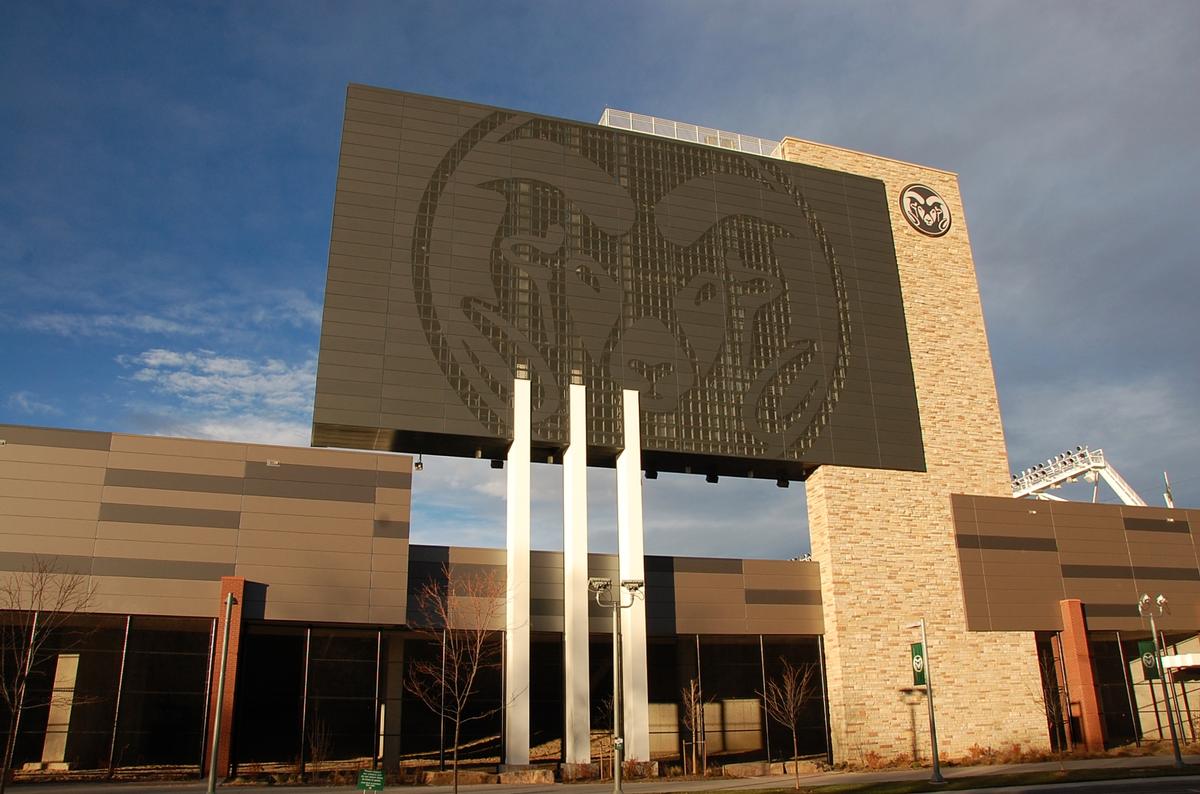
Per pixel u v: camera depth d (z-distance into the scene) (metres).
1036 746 46.66
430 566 40.97
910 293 53.28
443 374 41.44
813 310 49.75
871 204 53.78
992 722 46.38
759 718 53.25
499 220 44.84
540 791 32.56
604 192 47.31
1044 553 50.22
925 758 44.28
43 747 41.53
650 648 53.41
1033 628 48.78
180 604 36.41
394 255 42.62
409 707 51.09
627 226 47.09
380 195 43.53
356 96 45.00
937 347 52.53
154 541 36.78
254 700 48.19
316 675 49.56
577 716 39.06
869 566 46.53
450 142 45.56
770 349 47.91
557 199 46.31
